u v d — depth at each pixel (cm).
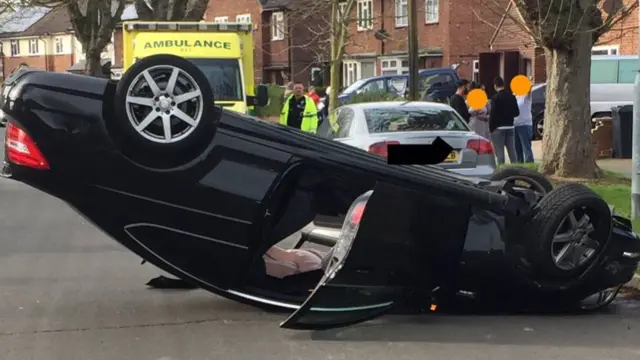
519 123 1791
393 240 616
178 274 651
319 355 582
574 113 1529
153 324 666
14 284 816
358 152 649
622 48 3048
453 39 4078
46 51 8106
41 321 676
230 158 636
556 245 655
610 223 658
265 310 680
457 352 589
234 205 636
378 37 4284
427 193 626
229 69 1628
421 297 657
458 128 1153
